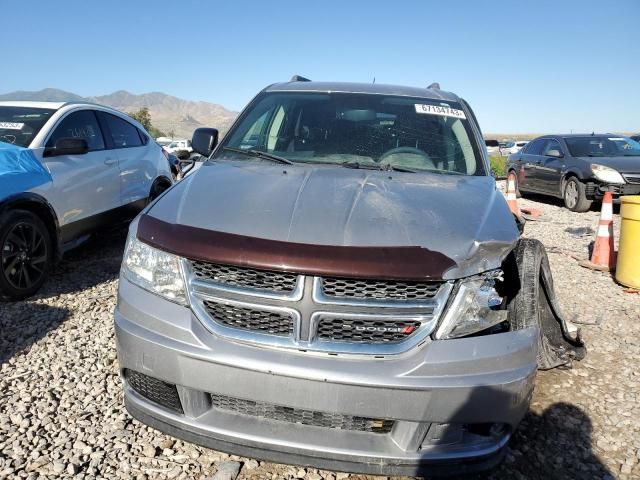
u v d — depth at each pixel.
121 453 2.73
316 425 2.25
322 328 2.17
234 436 2.24
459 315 2.20
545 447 2.90
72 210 5.45
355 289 2.15
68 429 2.92
